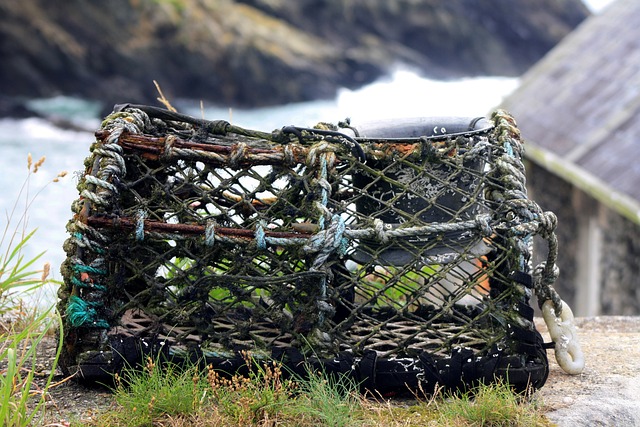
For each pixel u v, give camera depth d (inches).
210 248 125.4
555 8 2160.4
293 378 123.4
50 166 781.3
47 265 155.6
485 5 2055.9
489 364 123.9
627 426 122.3
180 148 126.3
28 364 140.6
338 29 1750.7
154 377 120.2
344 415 116.2
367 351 125.6
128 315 139.4
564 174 444.5
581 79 531.8
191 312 126.3
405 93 1584.6
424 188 130.2
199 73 1378.0
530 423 117.3
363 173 132.5
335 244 120.0
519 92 557.9
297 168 130.6
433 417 119.1
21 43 1234.6
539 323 187.0
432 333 129.0
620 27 565.6
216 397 120.6
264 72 1453.0
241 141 134.7
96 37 1305.4
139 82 1327.5
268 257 126.0
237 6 1606.8
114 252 125.7
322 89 1510.8
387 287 126.7
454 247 130.2
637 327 189.5
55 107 1208.2
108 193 124.1
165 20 1364.4
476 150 128.8
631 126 454.9
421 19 1929.1
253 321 127.0
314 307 124.0
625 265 426.3
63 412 121.0
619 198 406.6
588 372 142.4
